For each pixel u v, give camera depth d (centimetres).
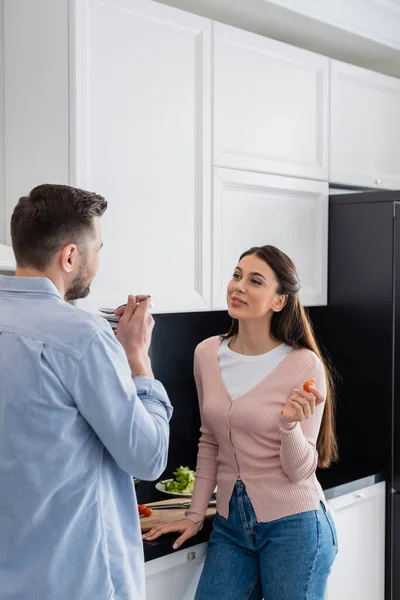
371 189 312
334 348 293
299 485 192
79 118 200
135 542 151
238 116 246
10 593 134
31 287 140
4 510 135
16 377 133
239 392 199
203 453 209
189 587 207
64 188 145
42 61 209
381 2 283
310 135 275
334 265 292
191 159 231
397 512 274
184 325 281
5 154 224
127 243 214
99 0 203
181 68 227
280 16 267
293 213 272
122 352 141
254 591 199
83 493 137
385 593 275
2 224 226
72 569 136
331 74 280
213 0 251
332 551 195
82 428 138
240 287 199
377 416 279
